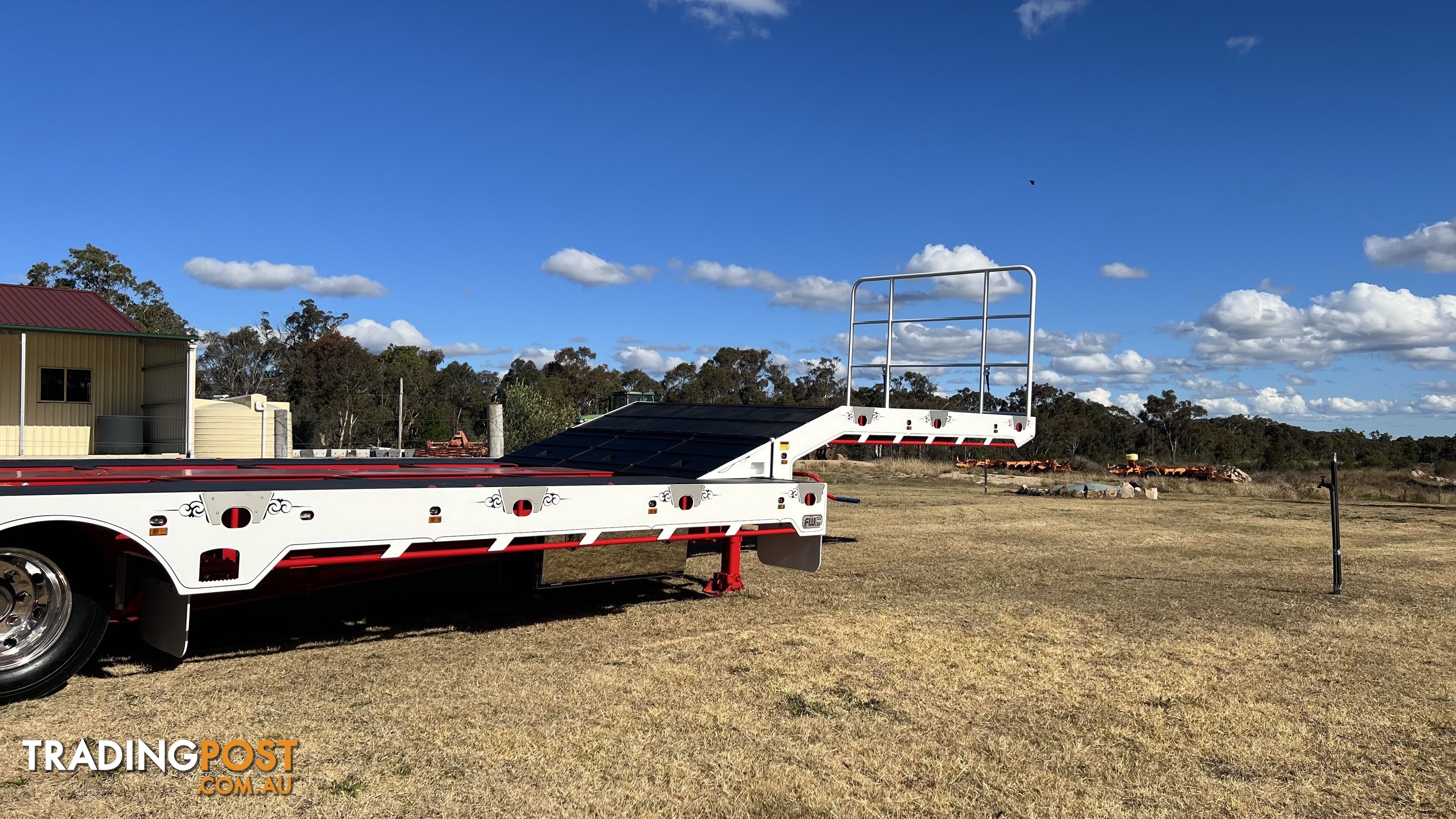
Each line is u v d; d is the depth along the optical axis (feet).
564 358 231.91
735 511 22.97
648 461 27.17
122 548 14.83
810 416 28.78
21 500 13.21
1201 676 18.03
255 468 23.43
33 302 65.16
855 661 18.43
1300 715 15.61
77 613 14.85
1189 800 11.95
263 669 16.83
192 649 18.21
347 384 181.16
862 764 12.86
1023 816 11.28
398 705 14.89
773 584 27.43
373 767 12.21
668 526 21.52
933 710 15.39
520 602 23.82
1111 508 59.72
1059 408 178.60
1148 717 15.35
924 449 128.57
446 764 12.39
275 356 207.10
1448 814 11.68
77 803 10.85
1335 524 28.14
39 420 65.16
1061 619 23.26
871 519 49.24
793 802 11.47
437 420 143.02
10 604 14.53
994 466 104.37
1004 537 41.86
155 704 14.61
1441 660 19.72
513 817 10.79
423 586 25.43
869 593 26.35
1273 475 101.81
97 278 173.78
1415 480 103.55
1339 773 13.05
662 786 11.85
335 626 20.53
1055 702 16.07
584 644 19.40
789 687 16.51
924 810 11.39
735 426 29.86
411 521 17.10
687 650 19.11
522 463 30.17
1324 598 27.07
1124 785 12.39
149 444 68.90
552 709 14.85
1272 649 20.48
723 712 14.94
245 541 15.17
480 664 17.57
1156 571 32.30
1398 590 28.86
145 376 69.62
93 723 13.67
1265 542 42.16
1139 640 21.02
